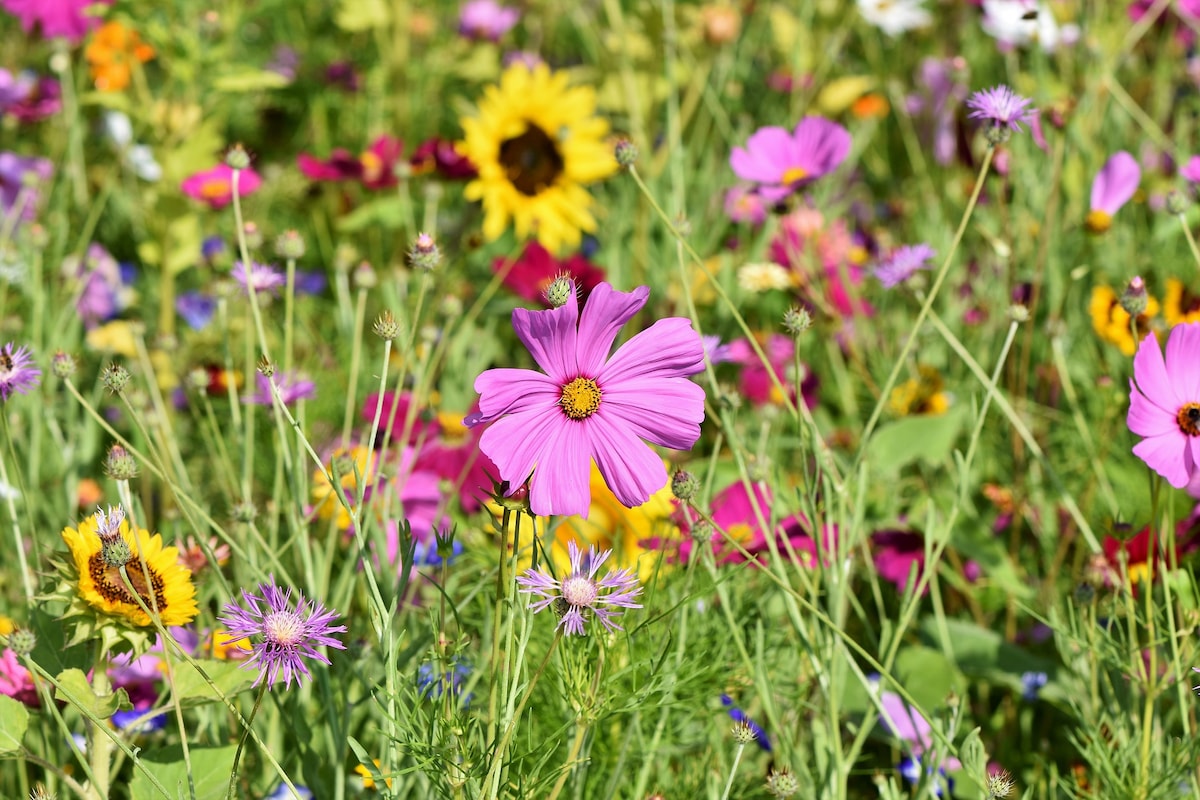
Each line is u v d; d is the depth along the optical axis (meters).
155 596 1.24
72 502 1.53
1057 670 1.46
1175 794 1.31
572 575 1.18
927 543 1.33
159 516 1.61
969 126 1.83
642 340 1.19
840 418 1.78
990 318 1.76
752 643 1.37
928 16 2.45
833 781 1.31
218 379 1.67
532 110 1.91
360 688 1.34
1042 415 1.65
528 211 1.90
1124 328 1.58
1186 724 1.30
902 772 1.39
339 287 1.70
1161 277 1.78
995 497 1.60
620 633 1.27
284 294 1.60
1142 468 1.55
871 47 2.59
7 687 1.31
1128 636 1.37
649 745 1.33
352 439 1.59
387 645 1.23
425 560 1.44
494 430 1.19
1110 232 1.80
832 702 1.31
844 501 1.35
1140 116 1.91
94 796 1.25
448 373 1.70
